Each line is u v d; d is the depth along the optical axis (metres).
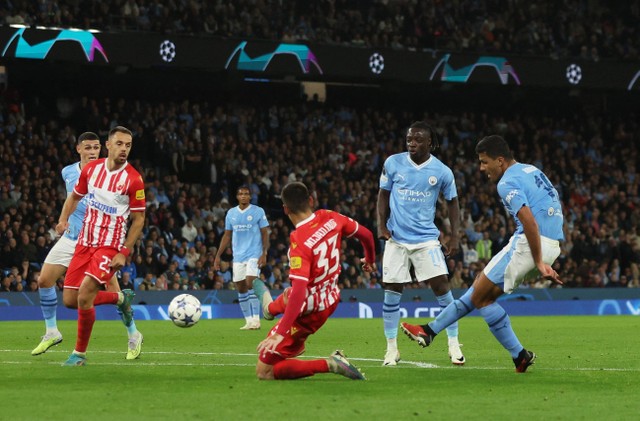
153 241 47.22
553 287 55.25
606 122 71.31
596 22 68.44
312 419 11.74
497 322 17.44
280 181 56.59
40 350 21.36
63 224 19.23
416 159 20.88
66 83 60.69
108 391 14.38
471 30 66.06
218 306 46.59
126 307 20.00
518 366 17.61
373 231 54.28
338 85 67.88
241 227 34.56
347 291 49.16
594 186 64.25
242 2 60.47
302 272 14.87
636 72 62.66
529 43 64.88
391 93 69.06
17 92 56.44
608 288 54.44
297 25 60.97
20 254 44.59
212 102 64.81
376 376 16.80
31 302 43.41
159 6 56.59
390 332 20.03
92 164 18.92
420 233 20.62
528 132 68.69
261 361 15.78
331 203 54.84
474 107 71.00
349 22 62.69
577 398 13.96
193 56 53.25
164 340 27.92
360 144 62.41
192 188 55.22
